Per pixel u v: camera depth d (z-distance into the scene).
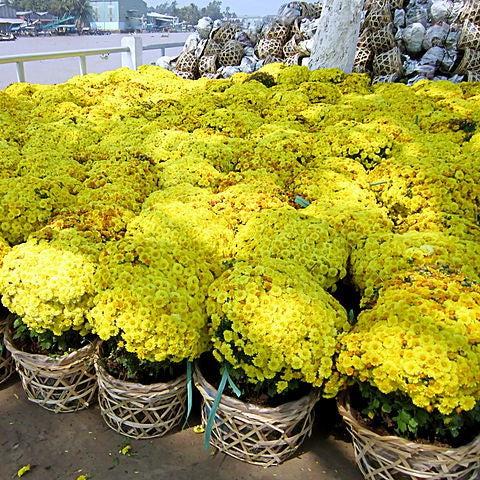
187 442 2.36
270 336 1.99
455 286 2.06
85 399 2.53
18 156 3.71
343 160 3.48
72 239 2.43
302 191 3.14
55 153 3.70
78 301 2.29
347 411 2.05
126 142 4.00
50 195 2.99
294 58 8.49
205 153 3.66
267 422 2.08
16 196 2.90
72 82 6.38
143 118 4.70
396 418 1.95
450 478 1.94
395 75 7.65
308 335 2.01
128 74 6.71
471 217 2.92
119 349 2.35
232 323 2.06
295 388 2.16
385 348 1.85
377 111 4.50
